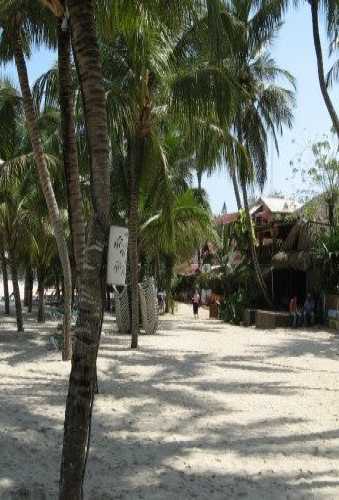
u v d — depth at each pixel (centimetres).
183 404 948
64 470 434
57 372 1224
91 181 465
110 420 825
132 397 988
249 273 3033
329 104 2038
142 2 753
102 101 466
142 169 1697
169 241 1962
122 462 642
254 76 2878
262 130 2944
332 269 2573
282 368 1378
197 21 811
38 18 1198
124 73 1463
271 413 900
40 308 2662
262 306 2905
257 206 3447
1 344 1745
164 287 3641
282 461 665
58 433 738
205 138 1541
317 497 553
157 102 1572
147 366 1357
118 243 585
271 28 2145
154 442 723
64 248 1389
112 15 764
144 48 1058
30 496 533
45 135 1873
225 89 1334
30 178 1820
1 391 998
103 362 1379
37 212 1950
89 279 448
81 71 464
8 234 2098
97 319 446
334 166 2791
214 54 807
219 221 3878
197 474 611
